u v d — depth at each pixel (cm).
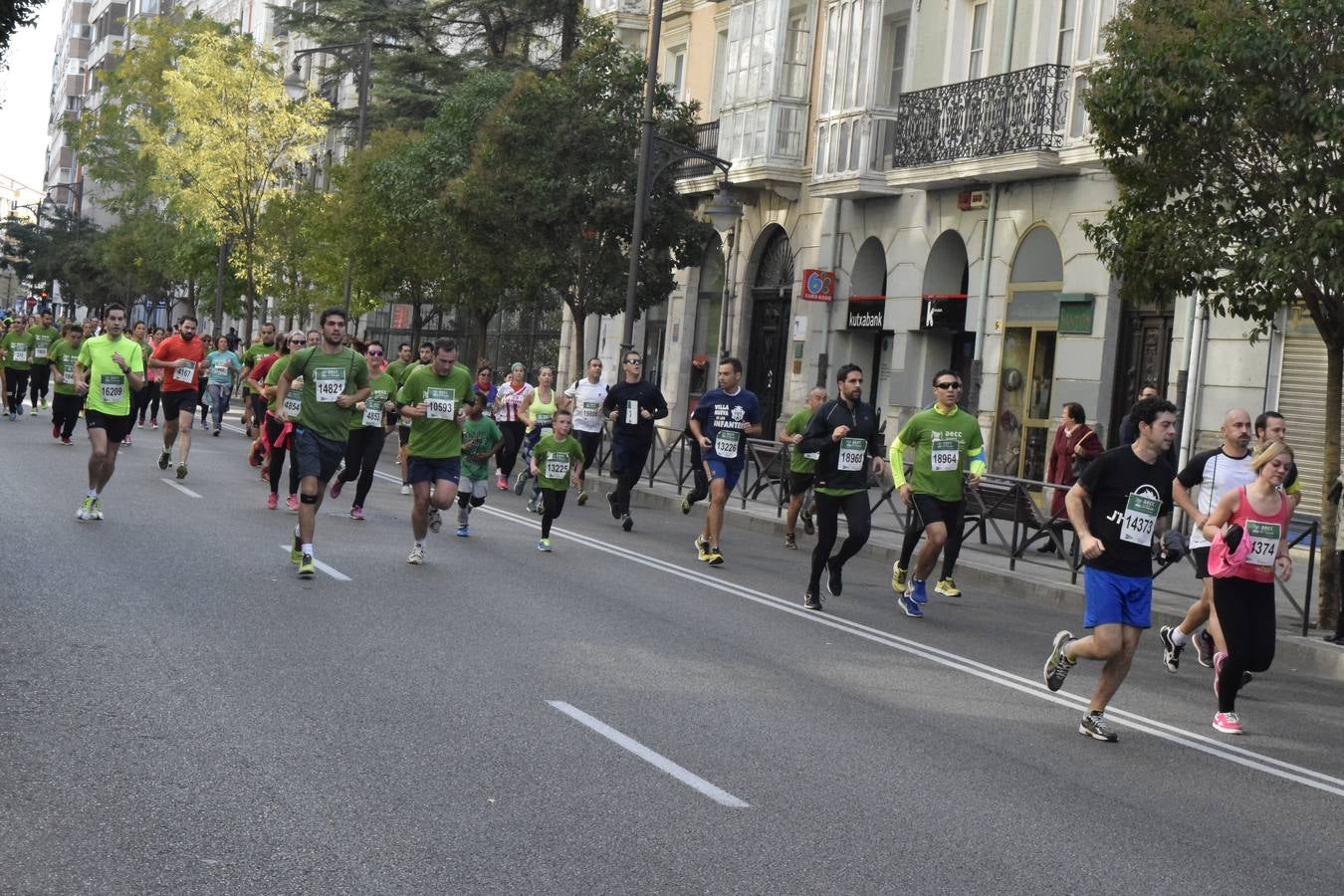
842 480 1377
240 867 552
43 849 558
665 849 609
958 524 1545
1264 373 2128
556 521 1983
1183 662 1277
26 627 974
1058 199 2539
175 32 6275
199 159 4919
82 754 691
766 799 697
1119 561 907
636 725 827
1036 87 2523
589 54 3105
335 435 1297
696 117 3706
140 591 1141
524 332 4650
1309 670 1301
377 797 653
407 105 4334
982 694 1016
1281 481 962
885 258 3030
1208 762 865
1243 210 1436
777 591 1470
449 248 3488
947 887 590
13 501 1666
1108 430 2409
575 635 1101
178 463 2316
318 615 1098
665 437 2592
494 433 1700
